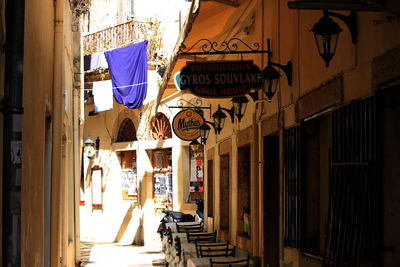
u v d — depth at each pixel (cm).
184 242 1246
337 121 581
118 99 2062
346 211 539
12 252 396
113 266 1659
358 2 456
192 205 2075
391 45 460
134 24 2253
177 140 2097
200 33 1109
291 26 766
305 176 728
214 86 809
